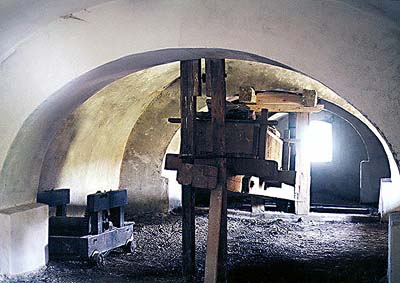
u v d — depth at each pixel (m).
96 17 4.55
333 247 6.98
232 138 4.80
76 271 5.38
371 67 3.80
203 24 4.23
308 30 3.93
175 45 4.32
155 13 4.38
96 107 7.15
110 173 8.77
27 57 4.78
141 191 9.24
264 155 4.86
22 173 5.27
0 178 4.98
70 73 4.69
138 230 7.96
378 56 3.78
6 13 4.00
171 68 7.66
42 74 4.77
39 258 5.31
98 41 4.58
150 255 6.30
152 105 8.84
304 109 7.78
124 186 9.16
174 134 9.16
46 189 6.86
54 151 6.79
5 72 4.85
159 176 9.31
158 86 8.21
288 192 8.50
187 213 5.16
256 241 7.32
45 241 5.41
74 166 7.51
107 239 5.84
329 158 13.08
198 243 7.12
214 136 4.81
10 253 4.95
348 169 12.62
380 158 11.20
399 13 3.42
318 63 3.92
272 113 9.45
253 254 6.48
